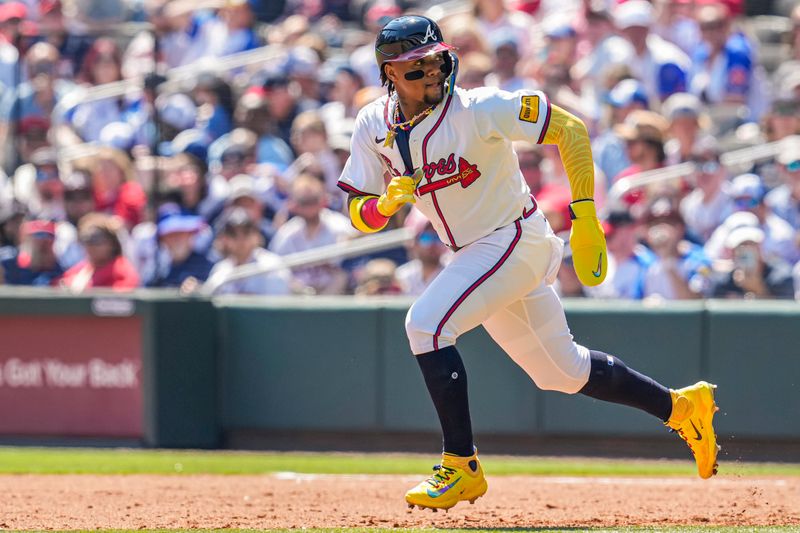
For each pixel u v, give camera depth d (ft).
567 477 68.80
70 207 95.04
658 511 51.72
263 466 74.38
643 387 45.24
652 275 84.84
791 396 80.23
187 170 94.22
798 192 90.17
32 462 76.33
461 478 42.68
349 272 91.35
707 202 89.30
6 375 87.61
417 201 42.91
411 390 83.66
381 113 42.16
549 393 82.84
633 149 93.09
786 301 82.02
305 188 90.99
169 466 73.92
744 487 62.49
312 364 85.35
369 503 54.85
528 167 88.28
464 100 40.75
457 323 41.65
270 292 89.56
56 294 86.58
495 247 41.83
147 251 92.17
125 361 85.87
